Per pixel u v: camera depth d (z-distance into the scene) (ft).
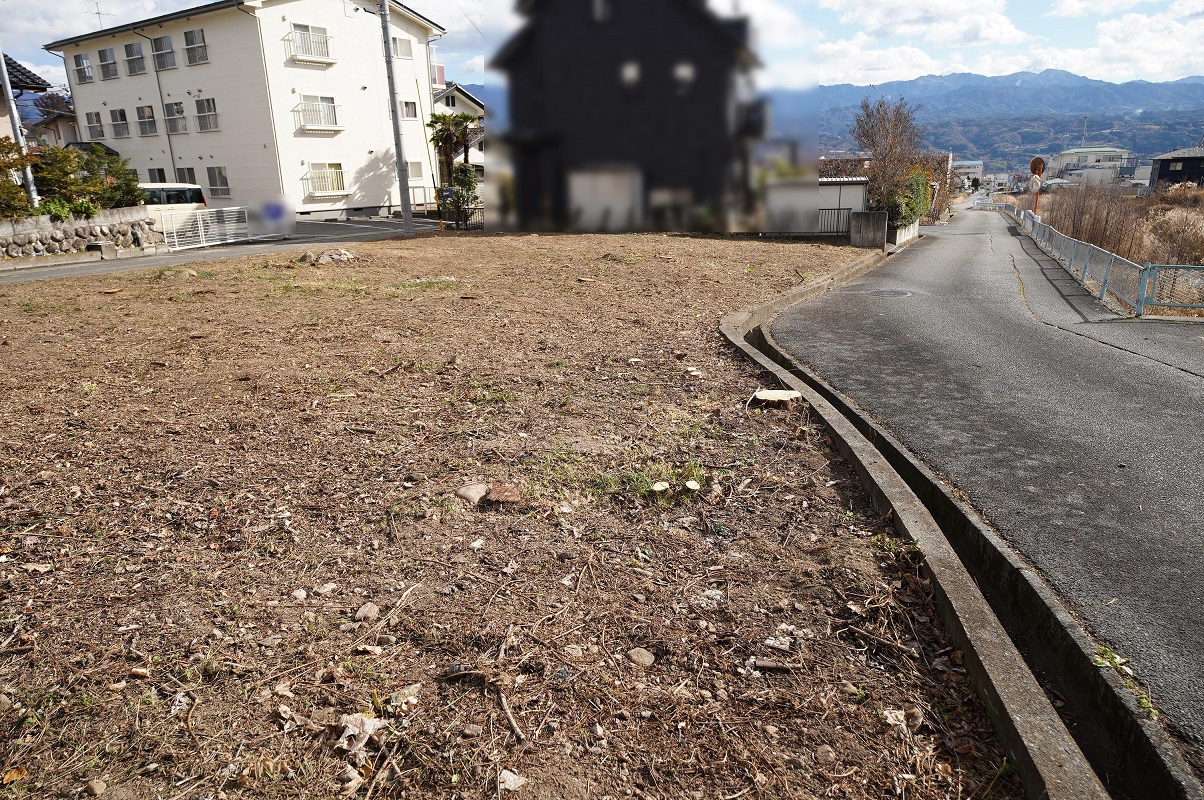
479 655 6.63
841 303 31.53
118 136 102.53
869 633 7.11
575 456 11.46
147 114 97.66
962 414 15.46
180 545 8.54
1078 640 7.55
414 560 8.28
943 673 6.61
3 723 5.69
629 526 9.25
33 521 9.12
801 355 21.30
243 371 16.49
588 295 28.17
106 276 33.30
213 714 5.82
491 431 12.60
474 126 99.25
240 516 9.29
